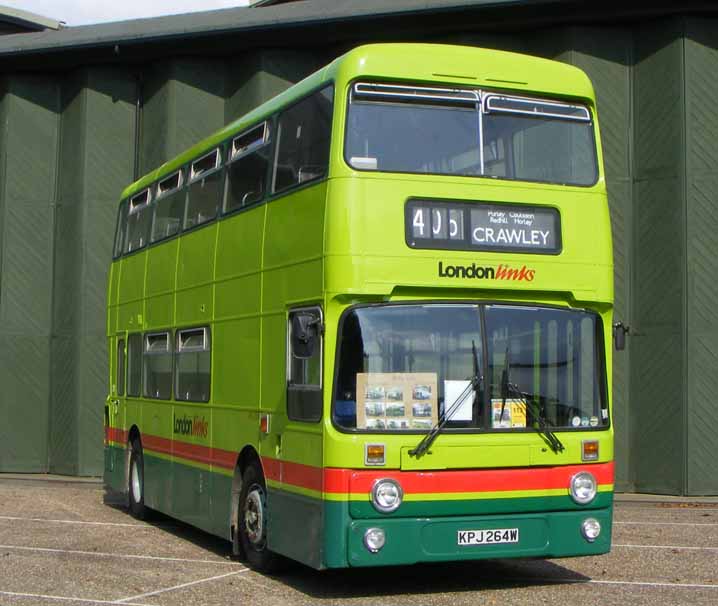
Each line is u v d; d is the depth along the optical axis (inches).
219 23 805.9
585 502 368.5
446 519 351.9
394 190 358.6
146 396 574.6
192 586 384.5
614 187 735.7
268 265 407.8
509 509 358.3
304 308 372.5
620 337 389.1
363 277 351.9
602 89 738.2
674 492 704.4
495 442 357.7
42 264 882.1
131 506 601.3
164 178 569.6
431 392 355.3
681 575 408.5
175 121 837.2
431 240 359.9
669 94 719.1
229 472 443.2
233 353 442.9
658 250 720.3
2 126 884.6
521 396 364.5
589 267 379.9
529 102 383.6
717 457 703.7
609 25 741.3
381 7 768.3
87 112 864.3
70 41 842.2
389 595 367.9
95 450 851.4
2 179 879.7
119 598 361.4
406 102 368.5
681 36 716.0
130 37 826.8
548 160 382.6
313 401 360.5
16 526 557.3
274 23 789.2
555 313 375.2
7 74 885.2
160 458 545.0
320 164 368.5
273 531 393.7
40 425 873.5
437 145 367.9
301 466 367.9
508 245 369.1
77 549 477.7
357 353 351.6
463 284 361.7
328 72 377.1
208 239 483.8
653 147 726.5
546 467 365.1
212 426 466.0
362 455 345.4
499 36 761.0
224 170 473.4
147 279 583.2
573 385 374.0
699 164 713.6
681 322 707.4
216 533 457.7
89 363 855.1
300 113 394.9
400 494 346.9
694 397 703.7
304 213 377.4
